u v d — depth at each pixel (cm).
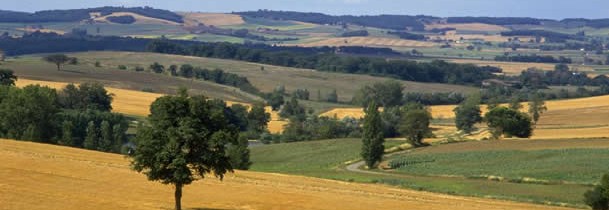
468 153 15112
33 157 9225
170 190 7656
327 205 7394
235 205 7088
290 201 7488
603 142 15438
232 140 6312
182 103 6209
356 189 9400
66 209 6153
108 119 16938
